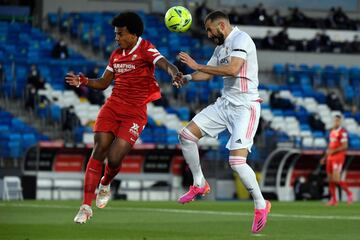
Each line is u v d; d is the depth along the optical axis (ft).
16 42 312.71
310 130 310.04
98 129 99.86
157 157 253.24
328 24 367.45
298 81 342.44
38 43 314.35
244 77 101.19
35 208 168.14
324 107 328.08
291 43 352.90
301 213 161.89
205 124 103.60
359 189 274.16
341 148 220.23
